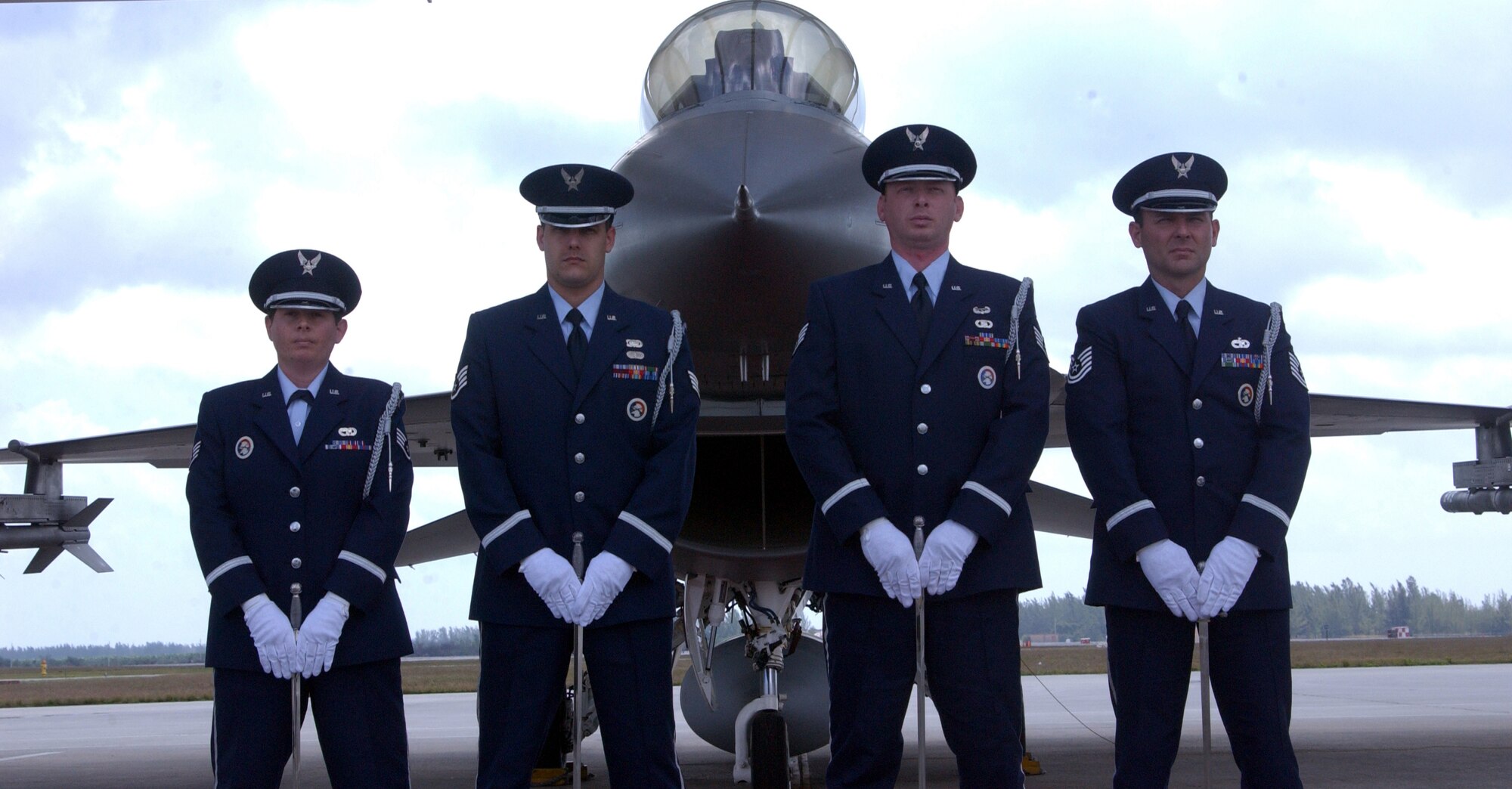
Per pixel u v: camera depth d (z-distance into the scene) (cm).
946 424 434
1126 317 460
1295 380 450
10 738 1536
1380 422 945
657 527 428
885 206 464
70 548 866
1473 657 4256
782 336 631
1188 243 455
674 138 662
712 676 816
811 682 803
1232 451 443
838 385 448
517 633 425
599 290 468
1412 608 10419
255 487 457
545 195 455
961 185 462
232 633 441
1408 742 1076
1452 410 885
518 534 421
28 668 8881
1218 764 934
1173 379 449
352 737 441
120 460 963
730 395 695
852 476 424
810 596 712
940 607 421
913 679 427
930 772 923
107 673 6694
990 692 418
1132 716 432
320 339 472
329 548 457
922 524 420
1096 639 9919
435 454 934
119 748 1310
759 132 647
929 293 454
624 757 423
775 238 594
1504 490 874
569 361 451
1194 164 455
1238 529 422
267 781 438
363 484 465
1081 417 448
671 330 461
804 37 741
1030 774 890
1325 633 10544
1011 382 441
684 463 443
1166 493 443
